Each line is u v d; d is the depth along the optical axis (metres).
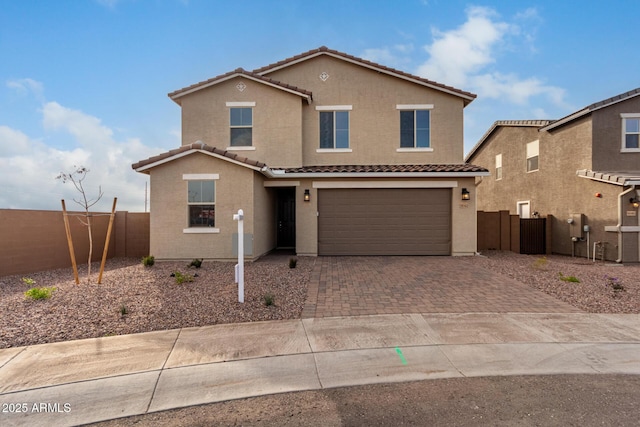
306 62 15.04
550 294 7.86
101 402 3.79
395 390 4.00
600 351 4.99
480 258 12.75
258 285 8.35
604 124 14.23
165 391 4.00
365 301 7.34
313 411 3.61
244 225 11.66
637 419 3.42
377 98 14.87
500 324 6.02
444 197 13.46
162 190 11.72
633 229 12.86
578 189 14.88
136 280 8.70
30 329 5.66
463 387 4.05
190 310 6.59
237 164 11.57
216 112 14.10
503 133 20.53
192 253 11.71
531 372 4.40
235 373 4.40
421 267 10.95
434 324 6.02
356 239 13.45
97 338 5.42
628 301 7.30
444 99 14.83
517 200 19.17
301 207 13.39
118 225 14.55
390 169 13.19
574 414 3.51
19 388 4.05
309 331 5.72
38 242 11.22
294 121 14.04
